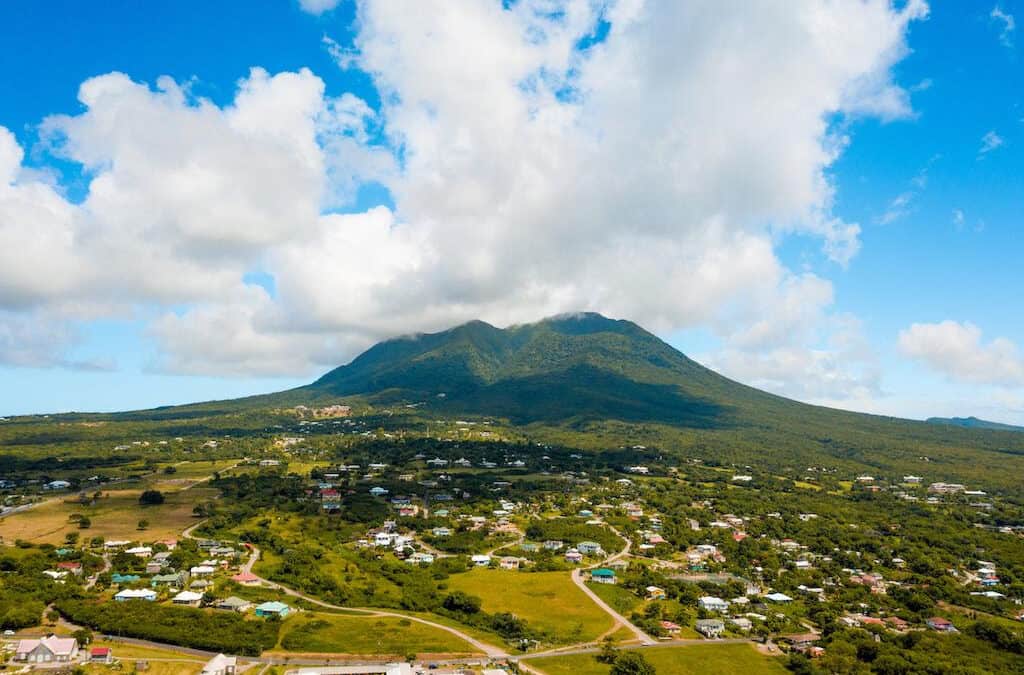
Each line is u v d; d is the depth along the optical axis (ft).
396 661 578.25
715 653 627.46
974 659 622.95
